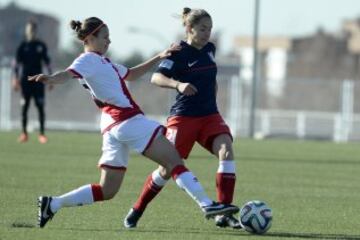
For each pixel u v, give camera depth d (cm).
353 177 4544
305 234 2627
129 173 4472
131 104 2527
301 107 11025
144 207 2692
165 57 2703
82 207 3091
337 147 7119
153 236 2516
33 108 8900
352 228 2775
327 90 11175
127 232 2588
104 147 2555
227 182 2664
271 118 9219
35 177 4094
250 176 4462
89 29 2527
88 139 7112
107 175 2550
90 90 2556
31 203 3178
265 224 2581
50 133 8075
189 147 2755
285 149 6638
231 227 2698
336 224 2856
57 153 5541
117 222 2795
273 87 10625
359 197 3650
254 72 8262
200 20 2705
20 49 6038
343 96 8875
